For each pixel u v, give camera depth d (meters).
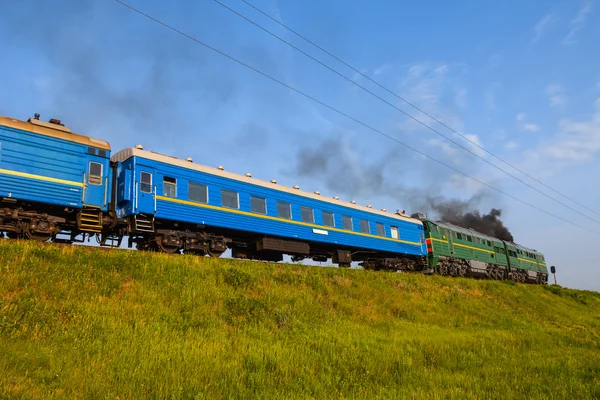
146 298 11.98
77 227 15.26
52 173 14.34
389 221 27.58
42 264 11.77
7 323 8.83
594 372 11.08
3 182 13.23
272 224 20.50
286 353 10.49
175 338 10.13
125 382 7.66
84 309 10.28
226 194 18.98
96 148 15.58
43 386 6.95
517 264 43.69
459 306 21.64
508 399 8.77
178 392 7.50
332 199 24.38
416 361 11.55
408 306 18.81
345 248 25.20
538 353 13.80
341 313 15.61
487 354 13.11
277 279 16.39
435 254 30.70
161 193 16.77
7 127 13.62
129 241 17.34
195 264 14.88
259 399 7.97
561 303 33.00
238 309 12.98
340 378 9.70
